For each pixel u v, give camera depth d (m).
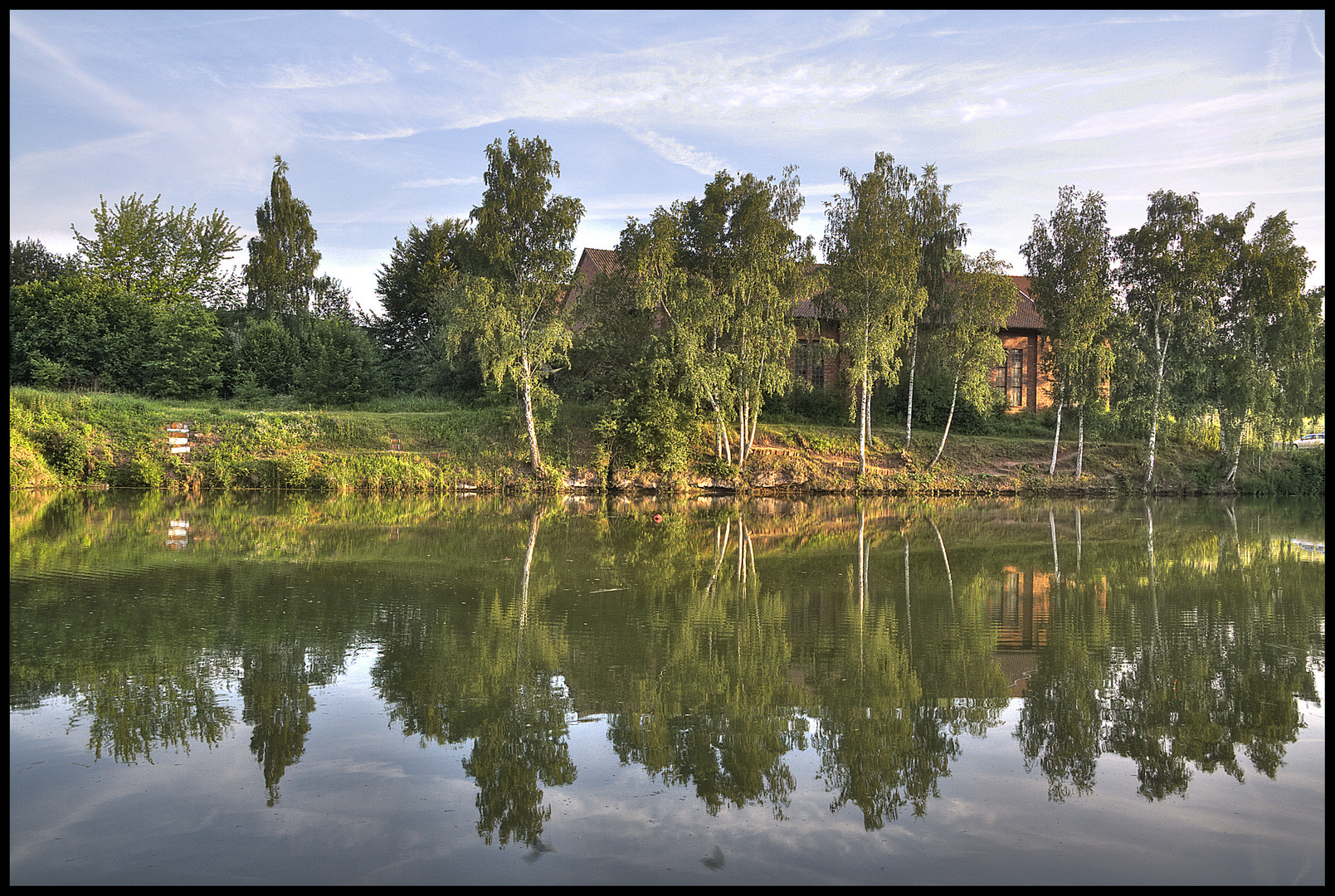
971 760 6.48
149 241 48.59
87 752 6.36
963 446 39.72
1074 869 4.82
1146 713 7.56
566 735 6.88
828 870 4.75
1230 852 5.04
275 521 21.83
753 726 7.18
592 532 21.16
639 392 34.50
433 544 17.98
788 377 34.75
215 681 8.10
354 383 41.69
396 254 51.09
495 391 37.03
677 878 4.64
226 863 4.74
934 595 13.10
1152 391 36.16
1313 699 8.00
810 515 26.73
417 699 7.68
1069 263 35.78
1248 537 21.62
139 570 13.95
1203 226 36.41
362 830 5.16
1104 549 18.84
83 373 37.81
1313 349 35.12
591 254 48.75
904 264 34.22
